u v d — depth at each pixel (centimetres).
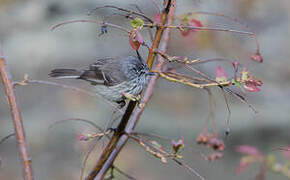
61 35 1534
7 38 1538
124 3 1308
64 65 1443
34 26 1559
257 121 1310
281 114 1327
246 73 512
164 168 1200
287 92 1400
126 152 1232
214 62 1288
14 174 1183
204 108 1400
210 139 637
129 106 517
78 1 1541
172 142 507
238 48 1327
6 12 1568
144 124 1338
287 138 1248
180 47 1109
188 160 1205
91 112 1391
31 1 1612
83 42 1512
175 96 1416
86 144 906
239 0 1352
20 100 1441
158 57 645
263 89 1415
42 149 1279
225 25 1312
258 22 1448
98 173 568
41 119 1370
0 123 1394
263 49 1434
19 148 482
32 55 1493
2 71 501
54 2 1570
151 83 649
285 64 1411
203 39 1177
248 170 1122
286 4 1519
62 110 1396
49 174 1177
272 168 671
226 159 1222
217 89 1433
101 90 793
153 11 1061
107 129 523
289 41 1454
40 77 1484
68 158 1239
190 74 1260
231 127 1297
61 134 1305
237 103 1400
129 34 497
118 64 780
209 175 1155
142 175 1165
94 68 786
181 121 1340
